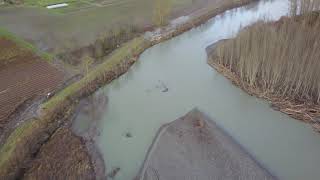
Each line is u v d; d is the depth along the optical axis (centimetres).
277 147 5009
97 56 7194
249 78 6312
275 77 5975
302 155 4866
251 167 4525
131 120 5616
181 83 6575
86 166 4688
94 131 5378
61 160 4759
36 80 6462
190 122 5331
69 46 7475
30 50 7362
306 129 5334
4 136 5131
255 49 6297
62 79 6500
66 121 5559
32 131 5166
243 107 5859
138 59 7381
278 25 7362
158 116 5703
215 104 5962
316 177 4512
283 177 4503
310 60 5719
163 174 4475
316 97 5741
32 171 4556
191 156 4675
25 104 5841
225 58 6956
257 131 5331
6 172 4459
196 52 7681
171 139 5019
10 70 6744
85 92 6200
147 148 5047
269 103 5903
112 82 6625
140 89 6425
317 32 6562
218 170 4450
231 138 5138
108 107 5931
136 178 4534
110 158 4884
